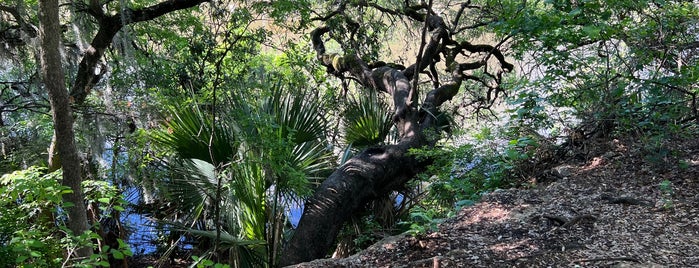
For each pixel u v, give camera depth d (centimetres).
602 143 673
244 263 580
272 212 627
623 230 468
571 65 623
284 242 693
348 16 1199
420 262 434
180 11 988
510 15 627
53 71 435
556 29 594
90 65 789
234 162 580
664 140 647
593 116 646
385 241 486
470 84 1289
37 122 850
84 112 756
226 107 679
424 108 884
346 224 709
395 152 744
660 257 414
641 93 646
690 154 620
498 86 967
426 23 742
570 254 428
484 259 430
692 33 655
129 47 758
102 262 353
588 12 593
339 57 1130
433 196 680
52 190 430
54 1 427
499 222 508
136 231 868
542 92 707
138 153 748
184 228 621
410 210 739
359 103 898
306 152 692
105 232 796
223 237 576
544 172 659
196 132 635
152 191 765
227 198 617
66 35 884
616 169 616
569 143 700
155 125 830
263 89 702
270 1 923
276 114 670
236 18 897
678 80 580
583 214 502
